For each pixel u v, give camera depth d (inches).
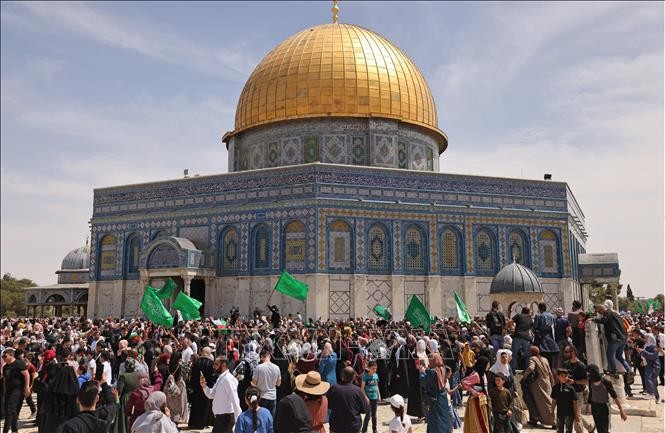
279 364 753.6
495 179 1792.6
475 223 1754.4
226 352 812.6
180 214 1792.6
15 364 658.8
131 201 1877.5
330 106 1871.3
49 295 2460.6
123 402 564.1
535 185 1831.9
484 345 800.3
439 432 567.8
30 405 783.1
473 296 1716.3
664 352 965.2
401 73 1956.2
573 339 810.2
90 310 1871.3
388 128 1891.0
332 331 990.4
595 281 1996.8
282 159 1907.0
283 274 1196.5
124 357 733.3
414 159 1957.4
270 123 1921.8
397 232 1679.4
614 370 757.3
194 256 1672.0
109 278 1867.6
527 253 1792.6
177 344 846.5
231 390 542.0
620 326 763.4
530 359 698.2
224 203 1742.1
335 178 1648.6
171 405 684.1
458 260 1733.5
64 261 2687.0
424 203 1715.1
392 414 781.3
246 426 414.3
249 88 2015.3
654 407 783.7
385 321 1359.5
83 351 736.3
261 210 1679.4
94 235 1907.0
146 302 1067.9
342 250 1630.2
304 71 1902.1
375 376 660.1
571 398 571.5
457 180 1758.1
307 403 447.8
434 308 1675.7
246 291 1668.3
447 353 804.6
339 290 1610.5
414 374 768.9
